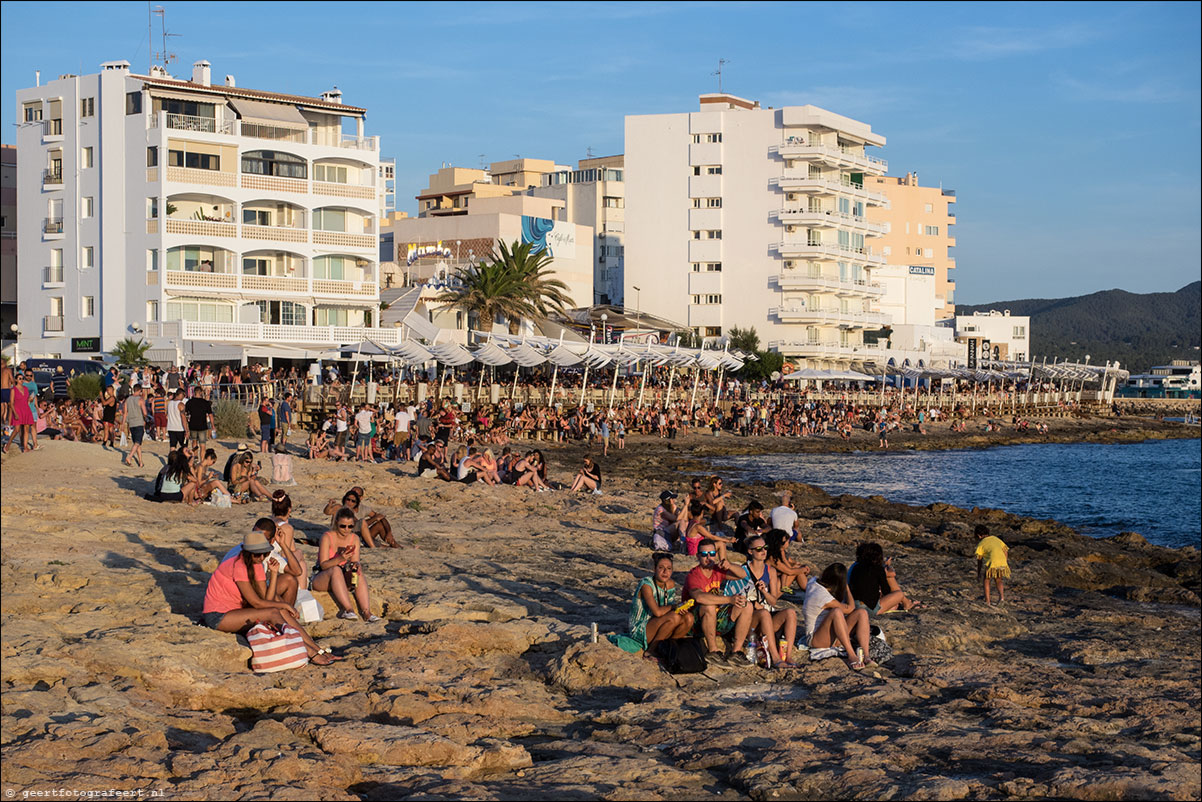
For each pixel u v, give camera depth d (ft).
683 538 78.18
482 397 222.69
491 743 33.94
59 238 249.14
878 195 404.57
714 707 40.27
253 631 39.68
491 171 513.86
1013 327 517.96
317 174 256.52
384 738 33.01
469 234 366.02
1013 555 94.12
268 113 246.68
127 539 59.72
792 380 347.15
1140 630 64.80
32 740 30.71
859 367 381.40
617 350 219.61
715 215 378.53
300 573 47.09
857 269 391.86
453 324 304.09
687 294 381.81
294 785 29.07
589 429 215.72
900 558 88.33
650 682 42.11
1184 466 231.30
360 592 48.21
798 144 367.25
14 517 62.28
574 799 29.96
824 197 379.14
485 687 38.96
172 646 39.19
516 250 301.84
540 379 259.19
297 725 34.04
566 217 426.10
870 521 114.01
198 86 241.14
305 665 39.81
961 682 47.39
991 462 236.63
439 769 32.01
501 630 46.37
